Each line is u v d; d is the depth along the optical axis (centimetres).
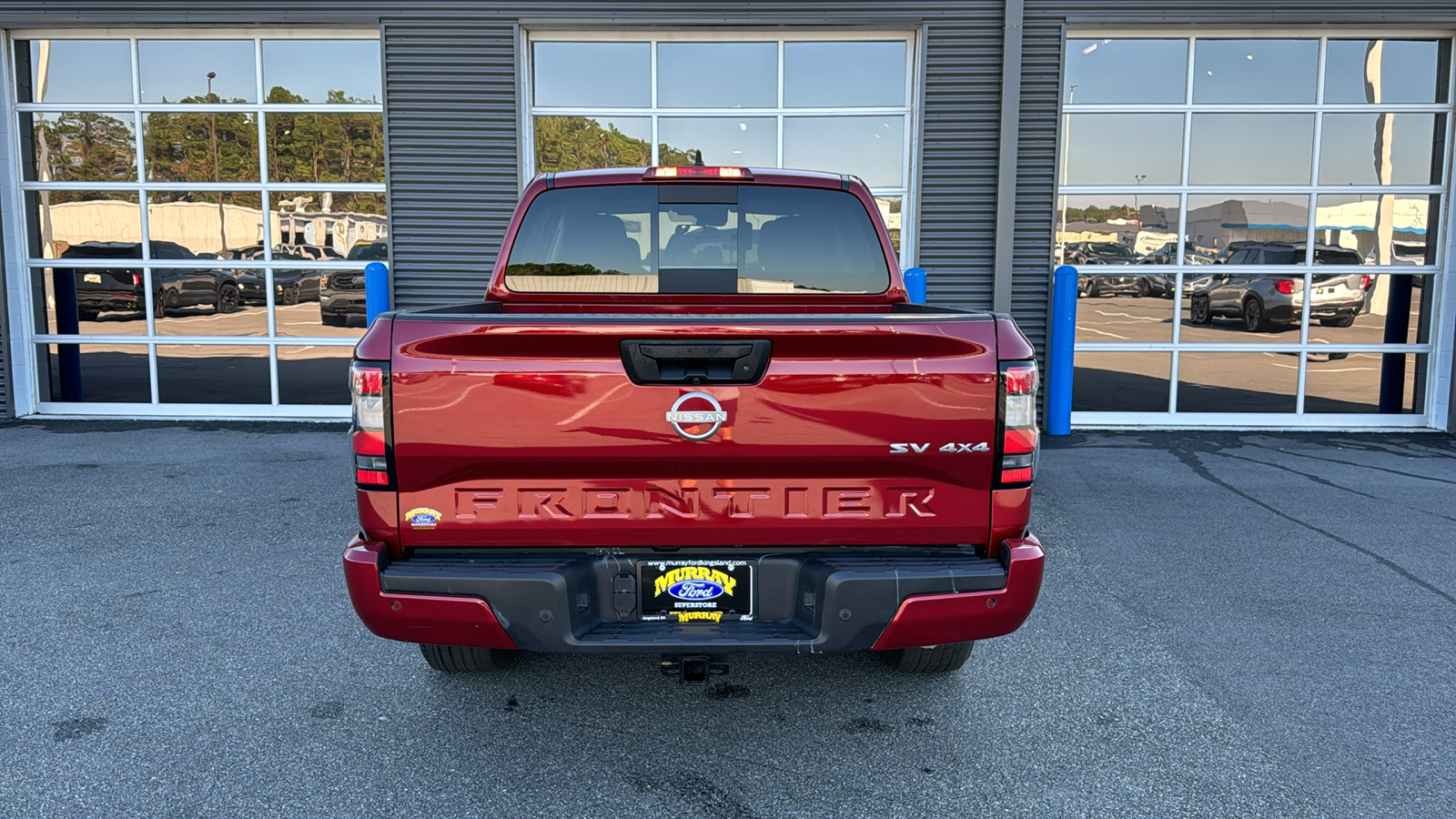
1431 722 324
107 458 755
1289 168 919
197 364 963
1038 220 901
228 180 942
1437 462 768
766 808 270
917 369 262
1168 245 927
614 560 270
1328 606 438
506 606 262
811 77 922
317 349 957
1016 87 870
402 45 895
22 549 512
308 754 298
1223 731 318
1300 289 934
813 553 274
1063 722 324
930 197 902
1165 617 424
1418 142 916
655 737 312
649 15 888
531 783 283
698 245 350
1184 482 689
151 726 316
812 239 351
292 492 642
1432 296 925
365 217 938
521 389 258
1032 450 270
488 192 913
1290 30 894
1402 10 875
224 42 927
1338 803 274
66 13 898
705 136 933
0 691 341
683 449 261
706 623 273
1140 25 885
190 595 443
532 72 920
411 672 363
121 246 954
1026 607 270
